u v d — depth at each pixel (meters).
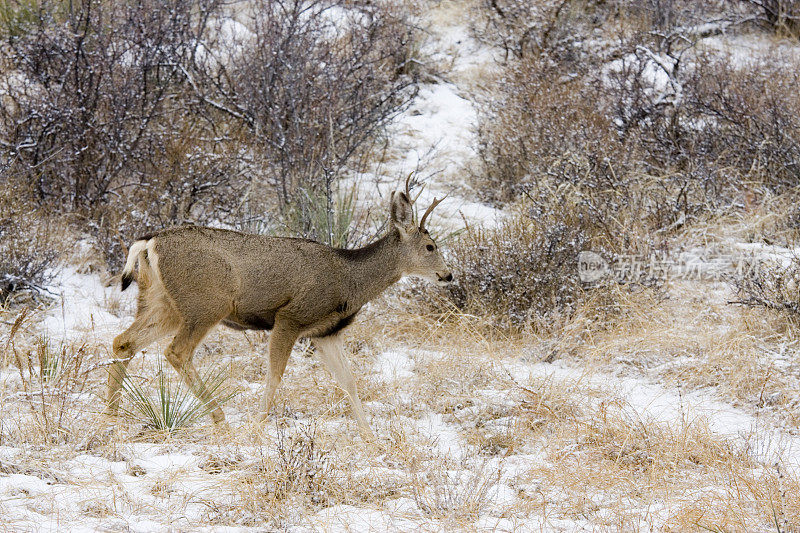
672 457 15.73
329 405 18.62
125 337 17.66
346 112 33.22
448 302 24.19
